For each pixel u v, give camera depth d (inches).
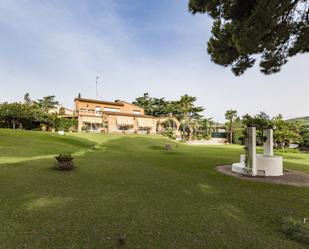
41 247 144.0
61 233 165.2
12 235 159.0
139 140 1268.5
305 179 402.3
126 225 183.6
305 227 177.3
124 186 313.3
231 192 304.5
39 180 324.2
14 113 1473.9
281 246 156.7
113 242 154.6
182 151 920.9
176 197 270.7
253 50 303.1
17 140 855.1
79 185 308.2
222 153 885.2
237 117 1921.8
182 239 162.7
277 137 1275.8
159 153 800.9
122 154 721.6
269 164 431.8
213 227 186.1
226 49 325.4
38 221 184.9
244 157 471.5
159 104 2898.6
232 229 183.5
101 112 1870.1
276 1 249.3
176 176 397.1
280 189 329.1
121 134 1568.7
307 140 1334.9
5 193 256.2
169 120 2231.8
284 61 377.7
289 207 245.1
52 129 1675.7
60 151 721.0
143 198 261.3
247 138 449.4
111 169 436.1
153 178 372.2
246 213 223.3
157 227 182.1
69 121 1722.4
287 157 879.1
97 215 203.2
